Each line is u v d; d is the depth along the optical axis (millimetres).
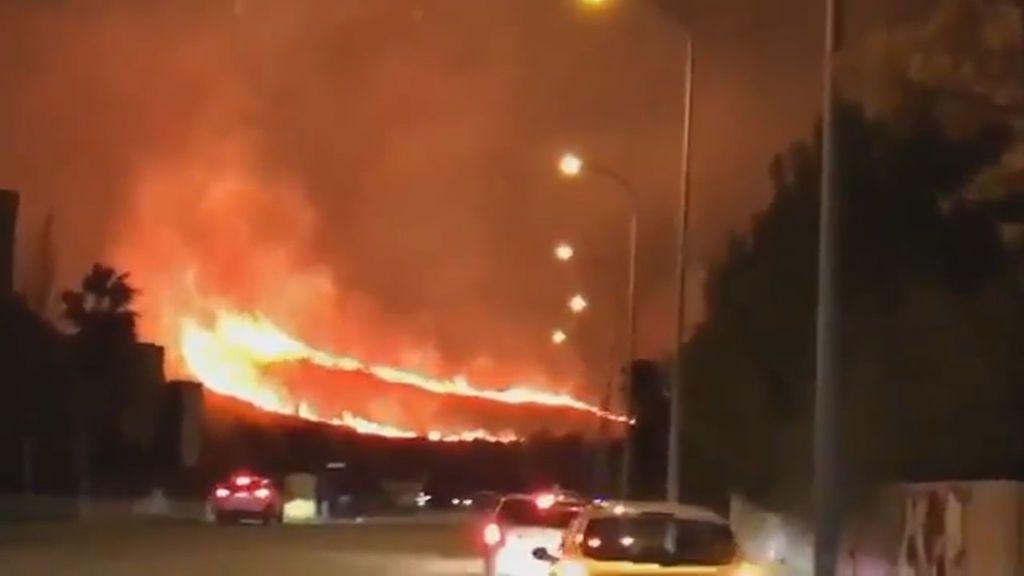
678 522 15844
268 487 59188
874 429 22625
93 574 28953
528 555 24344
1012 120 21922
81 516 63281
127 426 82562
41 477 70812
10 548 37750
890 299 23000
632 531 15773
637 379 55625
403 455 123750
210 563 32688
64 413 73375
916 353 22562
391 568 32250
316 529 53625
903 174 22844
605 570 15375
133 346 83250
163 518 63969
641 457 54688
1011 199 22281
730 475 34969
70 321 81688
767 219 32781
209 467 90938
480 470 122062
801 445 30750
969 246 22531
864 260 23156
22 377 71438
